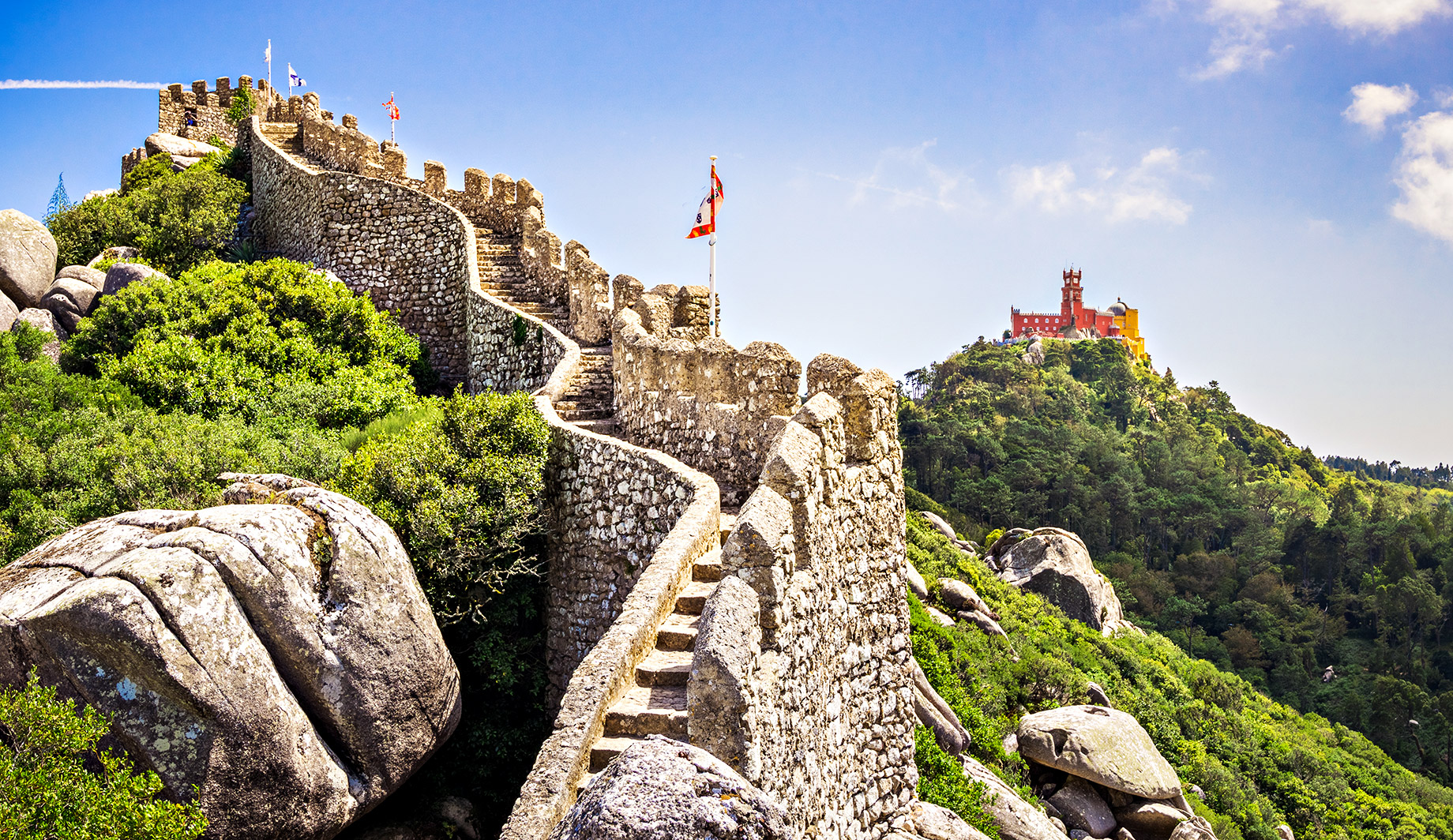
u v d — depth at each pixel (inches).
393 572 454.0
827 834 343.6
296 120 1523.1
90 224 1211.2
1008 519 3599.9
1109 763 725.3
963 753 706.8
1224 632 2965.1
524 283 981.2
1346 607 3142.2
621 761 161.5
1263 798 1259.8
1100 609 1934.1
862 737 413.4
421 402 874.1
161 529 409.7
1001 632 1141.7
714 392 510.6
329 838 414.6
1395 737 2333.9
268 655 395.5
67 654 351.6
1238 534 3750.0
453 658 558.3
